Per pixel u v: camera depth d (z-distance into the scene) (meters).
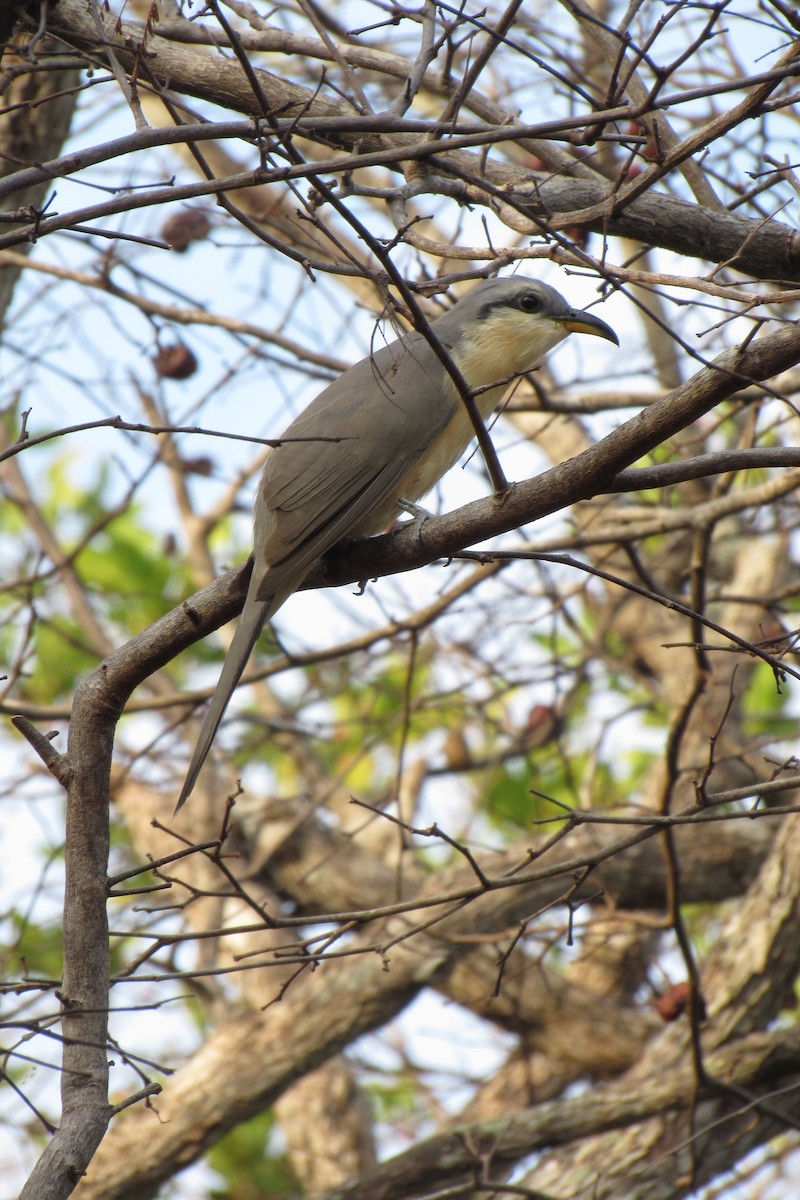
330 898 13.34
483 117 8.23
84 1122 5.35
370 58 8.25
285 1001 12.47
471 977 12.30
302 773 14.84
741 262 8.09
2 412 11.35
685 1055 11.41
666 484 6.17
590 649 12.61
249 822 13.52
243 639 6.84
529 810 14.98
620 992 13.85
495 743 15.23
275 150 5.88
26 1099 5.58
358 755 12.25
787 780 6.75
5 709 10.70
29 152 10.40
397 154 5.54
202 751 6.54
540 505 6.32
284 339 11.41
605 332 9.41
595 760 12.08
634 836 6.95
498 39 6.50
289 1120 13.98
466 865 12.64
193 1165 11.77
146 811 13.73
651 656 14.56
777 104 5.93
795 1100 11.17
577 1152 11.35
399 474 8.25
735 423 12.45
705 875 13.10
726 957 11.72
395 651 13.28
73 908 6.03
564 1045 12.53
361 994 12.09
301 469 7.93
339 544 7.93
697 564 9.90
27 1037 5.70
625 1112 11.09
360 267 5.88
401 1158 11.34
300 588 7.93
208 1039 12.40
